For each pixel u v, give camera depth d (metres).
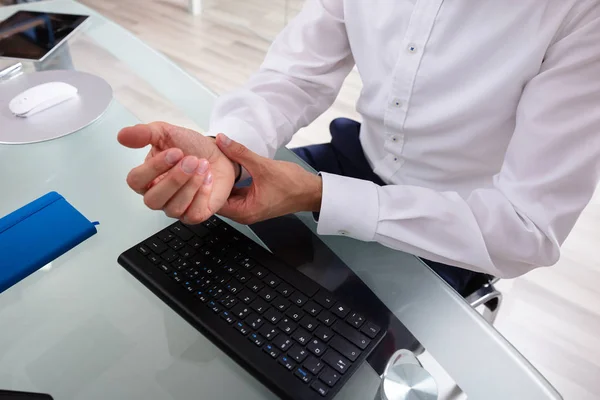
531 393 0.53
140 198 0.72
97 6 2.94
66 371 0.52
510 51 0.74
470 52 0.76
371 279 0.64
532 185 0.67
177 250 0.62
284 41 0.98
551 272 1.65
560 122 0.66
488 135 0.81
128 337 0.55
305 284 0.60
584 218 1.86
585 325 1.51
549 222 0.66
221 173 0.66
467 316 0.60
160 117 0.88
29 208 0.68
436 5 0.77
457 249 0.69
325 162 1.05
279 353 0.53
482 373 0.54
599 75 0.64
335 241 0.69
